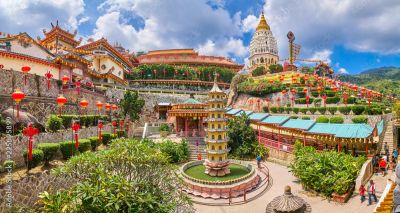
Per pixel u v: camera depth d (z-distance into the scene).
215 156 29.64
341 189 22.30
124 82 81.69
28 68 30.33
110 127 37.47
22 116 21.75
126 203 12.56
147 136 46.00
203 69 96.94
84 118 31.28
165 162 16.88
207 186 25.80
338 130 31.59
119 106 49.78
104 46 76.00
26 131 17.30
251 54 120.25
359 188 22.28
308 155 27.17
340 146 33.12
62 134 24.05
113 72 76.56
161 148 35.34
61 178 17.64
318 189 24.03
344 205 21.17
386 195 17.86
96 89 49.09
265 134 45.22
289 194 14.51
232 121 43.06
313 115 48.12
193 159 38.12
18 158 18.62
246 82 71.25
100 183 13.60
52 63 43.09
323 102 52.81
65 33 69.81
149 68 93.38
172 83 89.75
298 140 35.72
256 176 28.50
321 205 21.70
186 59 107.31
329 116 44.41
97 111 43.94
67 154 20.84
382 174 26.58
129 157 15.46
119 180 13.62
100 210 12.68
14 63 37.16
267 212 14.33
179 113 47.44
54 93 36.62
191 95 70.56
